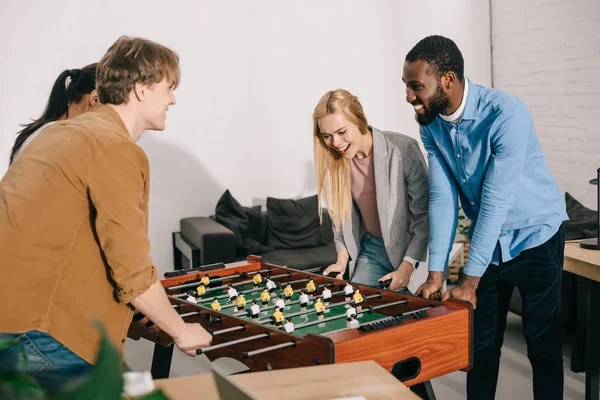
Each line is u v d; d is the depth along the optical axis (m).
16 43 4.79
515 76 5.68
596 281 2.91
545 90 5.32
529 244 2.51
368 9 5.64
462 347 2.08
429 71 2.30
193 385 1.16
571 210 4.18
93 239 1.73
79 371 1.70
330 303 2.51
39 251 1.65
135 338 2.42
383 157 2.83
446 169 2.63
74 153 1.68
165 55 1.87
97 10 4.95
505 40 5.76
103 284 1.75
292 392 1.16
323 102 2.72
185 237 5.13
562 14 5.05
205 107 5.32
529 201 2.47
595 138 4.83
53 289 1.68
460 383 3.40
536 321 2.58
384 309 2.36
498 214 2.36
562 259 2.59
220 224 4.96
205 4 5.23
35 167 1.69
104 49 4.99
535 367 2.64
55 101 2.44
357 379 1.22
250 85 5.43
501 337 2.67
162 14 5.12
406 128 5.85
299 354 1.84
